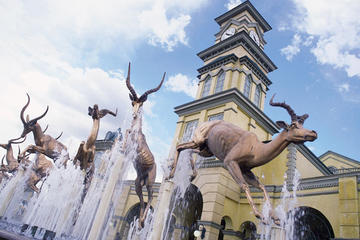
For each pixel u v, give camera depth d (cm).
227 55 2177
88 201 1125
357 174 1098
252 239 1494
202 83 2300
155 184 1947
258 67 2211
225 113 1816
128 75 771
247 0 2447
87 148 862
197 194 1780
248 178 541
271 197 1371
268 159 497
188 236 1786
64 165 1235
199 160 1644
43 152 1176
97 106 878
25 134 1138
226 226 1484
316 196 1211
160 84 764
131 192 2083
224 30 2544
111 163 750
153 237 571
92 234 575
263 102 2228
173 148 2012
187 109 2166
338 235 1064
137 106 756
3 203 1148
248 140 529
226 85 2033
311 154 1906
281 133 493
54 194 1274
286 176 1608
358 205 1042
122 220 1975
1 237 552
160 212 596
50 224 1214
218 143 562
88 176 923
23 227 733
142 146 730
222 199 1462
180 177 797
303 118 488
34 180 1388
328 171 2239
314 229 1501
